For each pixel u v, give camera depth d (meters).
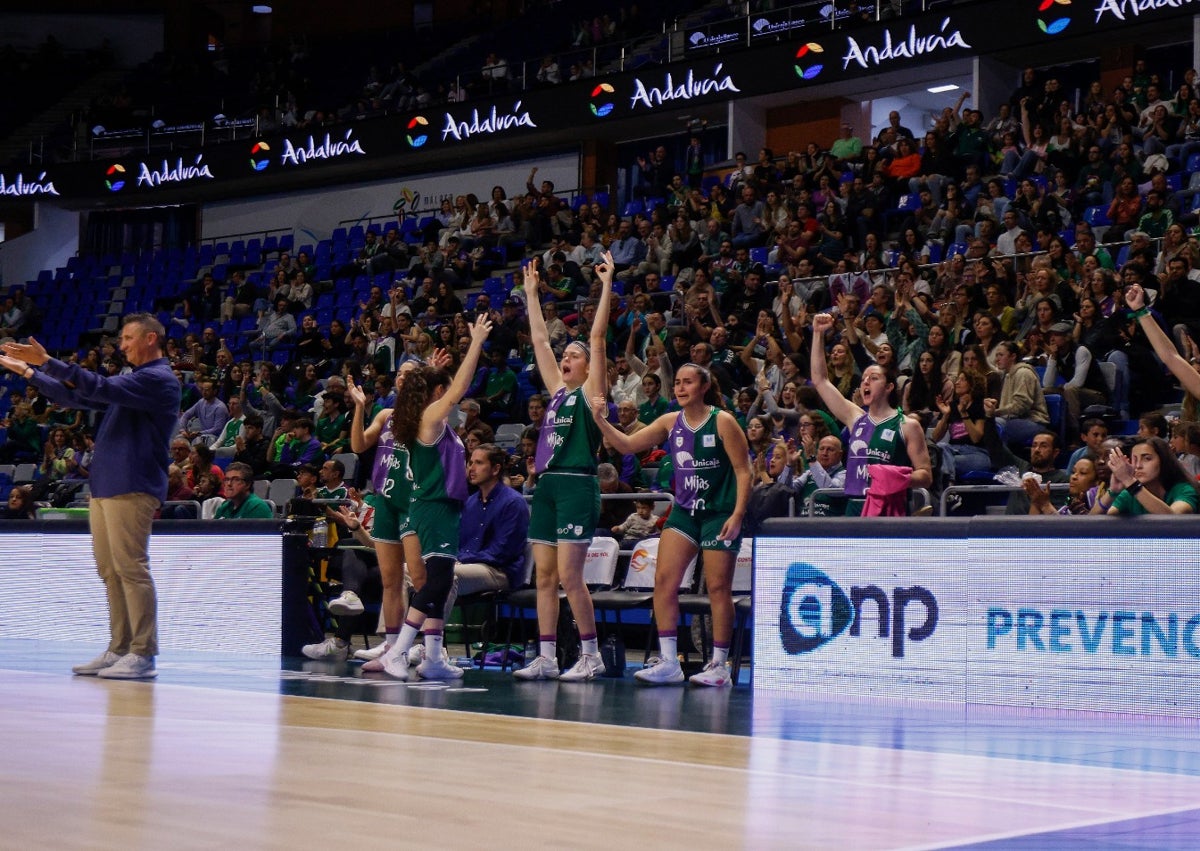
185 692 5.46
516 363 14.54
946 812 2.89
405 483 6.81
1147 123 13.99
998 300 11.40
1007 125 15.21
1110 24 15.23
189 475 11.53
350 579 8.03
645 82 19.02
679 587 6.65
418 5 26.70
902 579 5.79
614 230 17.27
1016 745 4.17
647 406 11.49
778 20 18.38
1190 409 8.49
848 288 13.07
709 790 3.12
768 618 6.17
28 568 9.02
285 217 23.22
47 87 27.06
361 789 3.02
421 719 4.63
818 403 9.73
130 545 6.20
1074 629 5.33
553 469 6.56
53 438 14.65
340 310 18.69
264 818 2.65
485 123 20.41
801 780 3.31
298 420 12.64
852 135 18.14
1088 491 7.13
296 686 5.89
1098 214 13.20
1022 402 9.75
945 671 5.64
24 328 21.91
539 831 2.56
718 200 16.52
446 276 17.89
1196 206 12.45
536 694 5.76
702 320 13.35
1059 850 2.50
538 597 6.71
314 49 26.44
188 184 22.92
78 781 3.08
